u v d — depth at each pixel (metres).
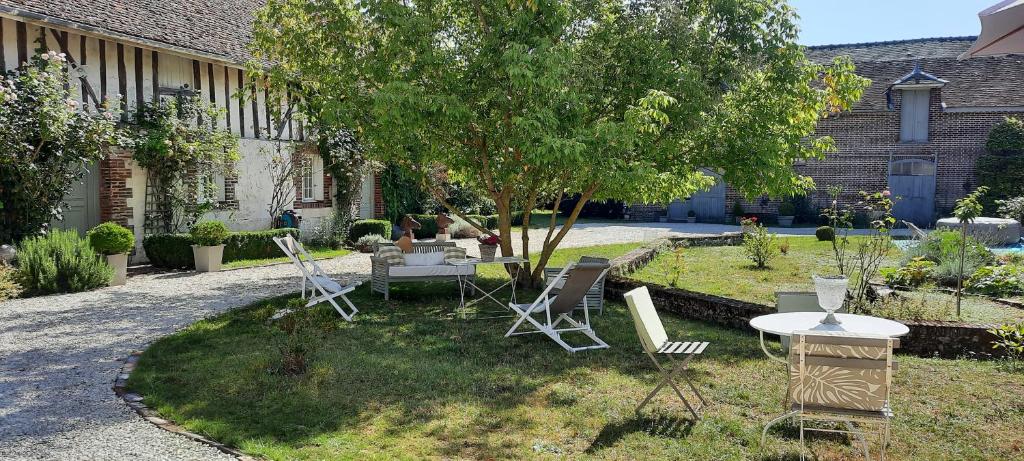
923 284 9.69
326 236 16.89
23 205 10.69
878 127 24.17
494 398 4.97
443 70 8.20
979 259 10.62
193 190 13.60
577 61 8.19
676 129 8.34
